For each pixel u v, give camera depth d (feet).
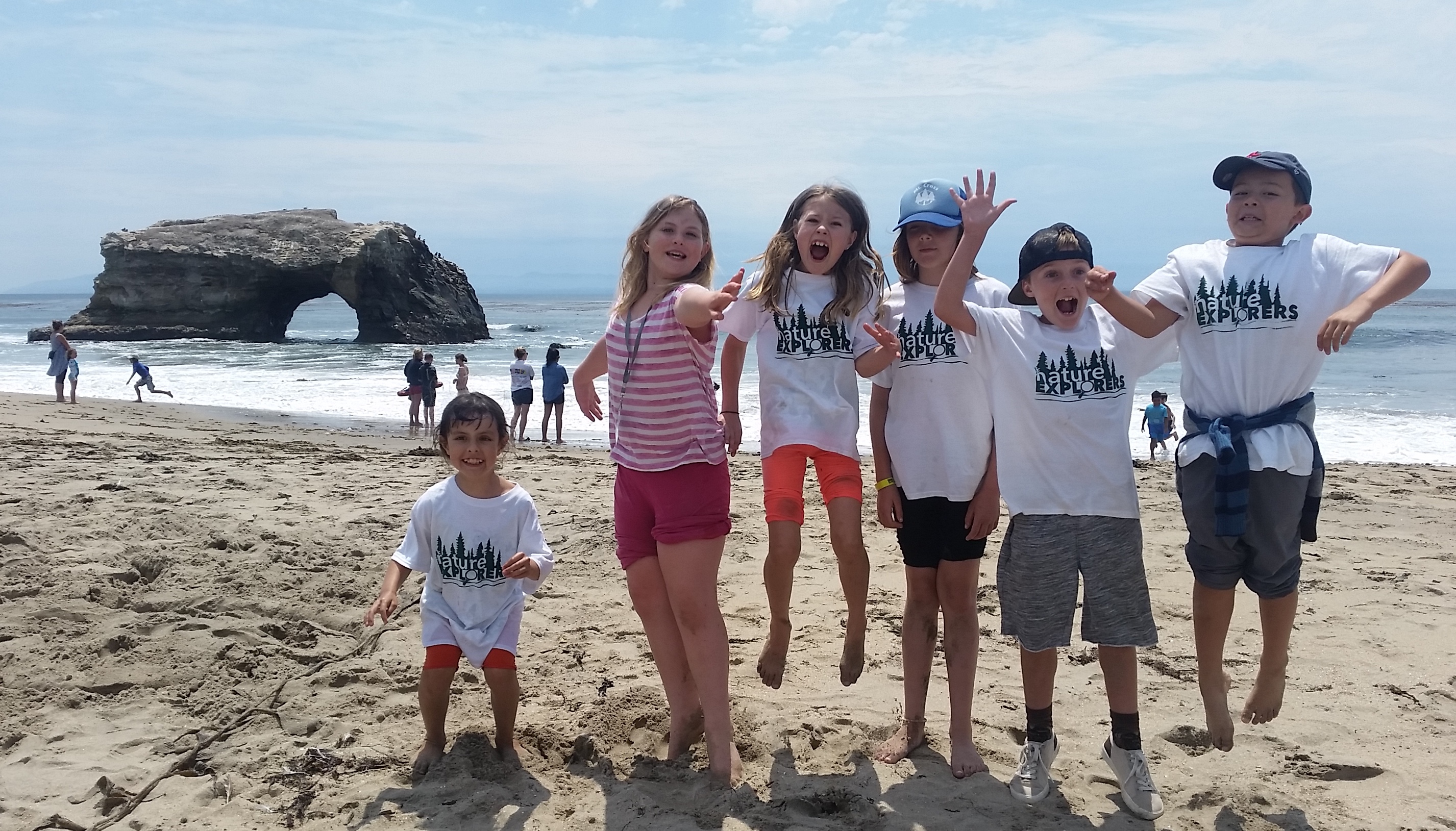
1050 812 10.03
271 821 9.74
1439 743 11.71
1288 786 10.71
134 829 9.56
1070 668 14.15
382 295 154.30
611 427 11.21
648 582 11.03
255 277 154.61
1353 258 9.68
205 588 15.84
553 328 207.10
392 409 66.64
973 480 10.84
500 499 11.18
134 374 68.03
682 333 10.38
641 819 9.64
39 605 14.66
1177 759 11.34
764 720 12.12
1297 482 9.70
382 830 9.48
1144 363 10.49
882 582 18.69
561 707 12.45
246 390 77.00
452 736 11.60
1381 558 21.02
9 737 11.42
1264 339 9.75
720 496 10.73
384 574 17.26
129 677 12.96
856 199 10.94
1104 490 9.97
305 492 25.02
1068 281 10.12
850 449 11.02
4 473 24.70
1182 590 18.19
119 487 23.06
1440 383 76.43
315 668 13.46
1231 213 10.36
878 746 11.53
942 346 10.86
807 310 10.98
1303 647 15.02
